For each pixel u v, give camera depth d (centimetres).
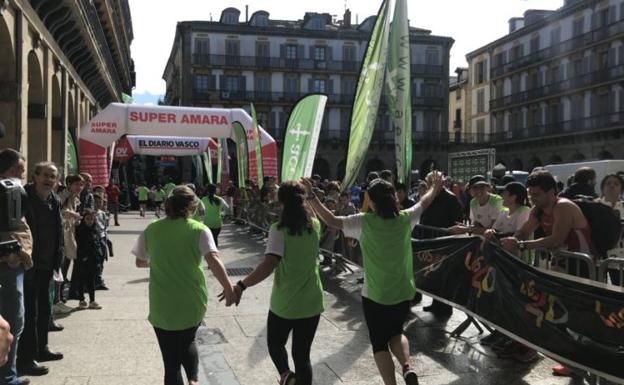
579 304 408
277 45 5431
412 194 1290
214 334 615
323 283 923
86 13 1747
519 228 571
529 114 5050
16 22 1176
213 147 3117
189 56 5275
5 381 432
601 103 4216
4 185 421
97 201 870
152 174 4919
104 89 2889
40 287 514
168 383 381
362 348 566
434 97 5731
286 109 5469
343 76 5531
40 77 1469
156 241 385
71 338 594
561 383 470
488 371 500
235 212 2295
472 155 2277
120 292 840
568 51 4488
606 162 2181
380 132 5434
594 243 478
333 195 1177
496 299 512
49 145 1541
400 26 661
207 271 1048
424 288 658
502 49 5462
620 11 3997
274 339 397
